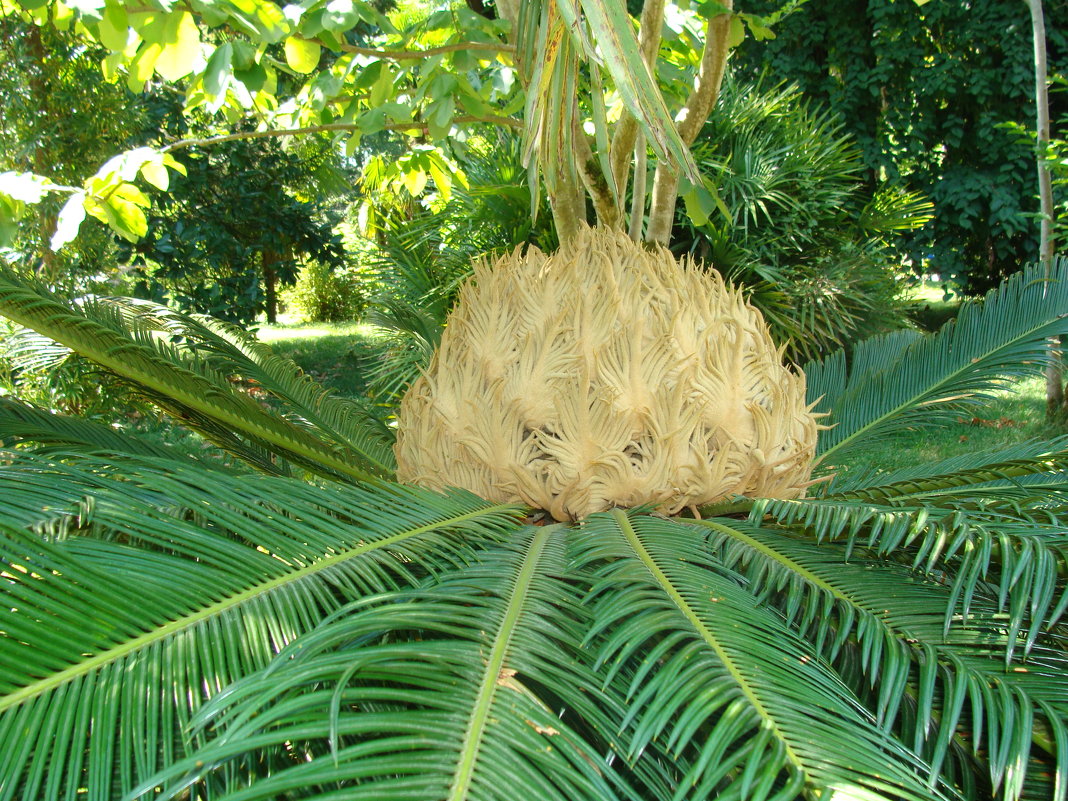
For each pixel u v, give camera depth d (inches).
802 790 15.7
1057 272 43.9
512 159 77.2
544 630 19.7
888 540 22.0
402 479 33.9
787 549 25.6
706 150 79.4
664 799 17.1
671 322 30.1
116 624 19.1
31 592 18.6
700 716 16.9
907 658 20.1
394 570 24.0
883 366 48.9
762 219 81.0
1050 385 92.5
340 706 19.6
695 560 24.1
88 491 23.3
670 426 29.3
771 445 30.8
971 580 20.3
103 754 16.6
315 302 233.8
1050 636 22.0
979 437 89.1
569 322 30.6
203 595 20.4
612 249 32.3
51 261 65.6
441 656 17.8
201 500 23.2
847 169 88.0
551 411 29.9
